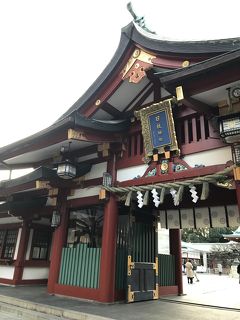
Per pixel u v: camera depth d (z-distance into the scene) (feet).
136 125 33.63
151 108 28.81
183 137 29.25
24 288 41.75
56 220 37.42
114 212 32.30
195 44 26.00
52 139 33.71
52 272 35.81
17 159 41.88
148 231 37.32
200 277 104.99
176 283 43.11
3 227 51.88
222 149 25.79
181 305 32.42
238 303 36.63
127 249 33.58
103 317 23.35
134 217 35.70
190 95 23.62
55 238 37.40
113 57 32.35
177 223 37.35
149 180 29.66
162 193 27.30
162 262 41.16
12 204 44.83
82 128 30.83
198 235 188.75
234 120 22.82
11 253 48.73
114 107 35.17
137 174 31.55
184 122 29.43
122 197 31.89
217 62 20.86
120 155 34.06
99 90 33.86
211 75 22.17
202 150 26.91
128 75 31.45
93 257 32.86
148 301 33.65
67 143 34.86
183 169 27.53
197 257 153.79
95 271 31.96
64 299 31.76
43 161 41.42
